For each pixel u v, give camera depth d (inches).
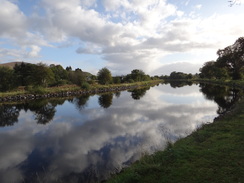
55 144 404.2
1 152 364.8
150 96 1328.7
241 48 1953.7
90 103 1027.9
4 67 1471.5
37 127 555.8
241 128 310.7
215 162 193.3
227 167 179.8
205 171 176.6
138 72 3388.3
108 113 731.4
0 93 1222.3
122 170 253.3
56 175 266.8
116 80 2603.3
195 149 238.2
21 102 1099.3
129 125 534.0
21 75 1968.5
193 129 444.5
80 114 731.4
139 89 2100.1
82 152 351.6
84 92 1679.4
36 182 251.1
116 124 554.3
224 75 2429.9
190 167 188.1
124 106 898.7
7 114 769.6
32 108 900.6
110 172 260.4
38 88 1396.4
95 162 301.4
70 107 908.0
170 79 5777.6
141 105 911.7
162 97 1242.0
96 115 701.9
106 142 400.8
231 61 2128.4
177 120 558.3
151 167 194.5
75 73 2325.3
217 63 2317.9
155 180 171.6
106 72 2202.3
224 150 222.1
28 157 338.6
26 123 607.8
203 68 3516.2
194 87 2074.3
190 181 162.1
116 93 1621.6
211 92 1350.9
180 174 176.1
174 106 843.4
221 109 686.5
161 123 533.6
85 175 260.4
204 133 320.8
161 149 313.0
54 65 2738.7
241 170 171.5
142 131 465.7
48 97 1347.2
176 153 225.9
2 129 539.8
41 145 401.1
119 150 348.2
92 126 542.3
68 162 309.7
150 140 388.5
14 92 1311.5
